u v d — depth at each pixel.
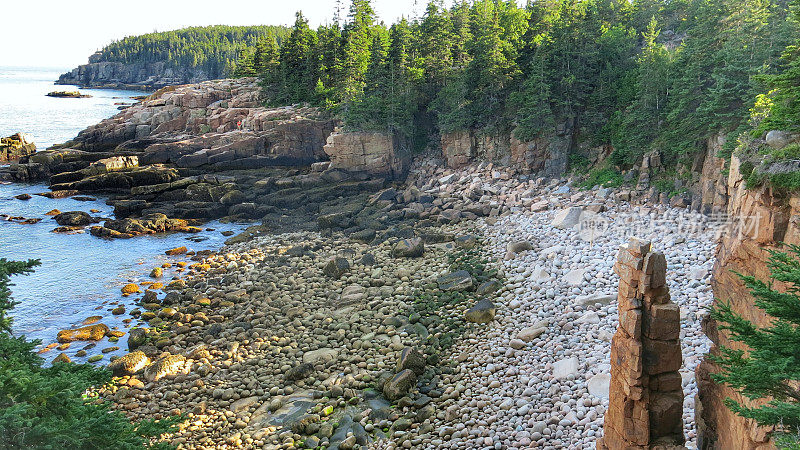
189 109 94.19
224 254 51.28
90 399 12.14
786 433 11.41
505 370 28.39
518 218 53.28
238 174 72.81
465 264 43.34
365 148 70.38
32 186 76.88
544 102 64.56
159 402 28.36
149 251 52.75
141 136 93.44
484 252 46.09
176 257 51.16
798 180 14.45
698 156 50.94
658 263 14.88
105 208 66.62
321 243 52.44
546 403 24.89
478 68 71.25
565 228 47.78
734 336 12.66
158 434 12.77
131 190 67.75
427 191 66.44
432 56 82.25
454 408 25.23
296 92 89.31
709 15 52.00
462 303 36.84
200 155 75.38
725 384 16.19
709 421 17.53
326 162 72.06
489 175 67.56
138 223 58.34
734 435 15.38
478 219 55.22
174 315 38.03
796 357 11.38
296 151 76.62
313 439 24.64
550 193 59.97
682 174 52.38
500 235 49.59
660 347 15.16
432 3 82.94
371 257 46.19
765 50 46.09
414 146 78.31
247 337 34.69
